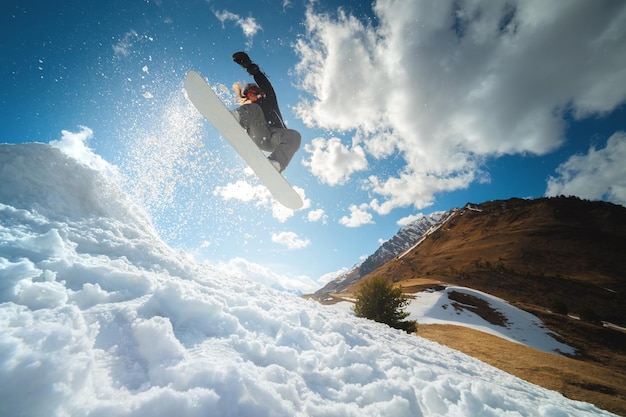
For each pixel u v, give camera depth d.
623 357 24.27
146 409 1.32
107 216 3.74
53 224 2.82
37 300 1.77
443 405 2.53
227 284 3.73
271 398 1.66
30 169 3.29
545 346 25.30
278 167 4.19
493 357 13.56
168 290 2.40
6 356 1.25
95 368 1.51
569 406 4.30
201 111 4.15
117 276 2.47
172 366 1.66
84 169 3.95
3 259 2.02
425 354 4.59
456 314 30.88
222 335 2.27
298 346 2.66
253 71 4.38
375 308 17.17
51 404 1.19
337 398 2.10
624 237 87.56
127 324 1.94
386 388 2.36
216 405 1.45
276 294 4.55
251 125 4.30
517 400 3.23
